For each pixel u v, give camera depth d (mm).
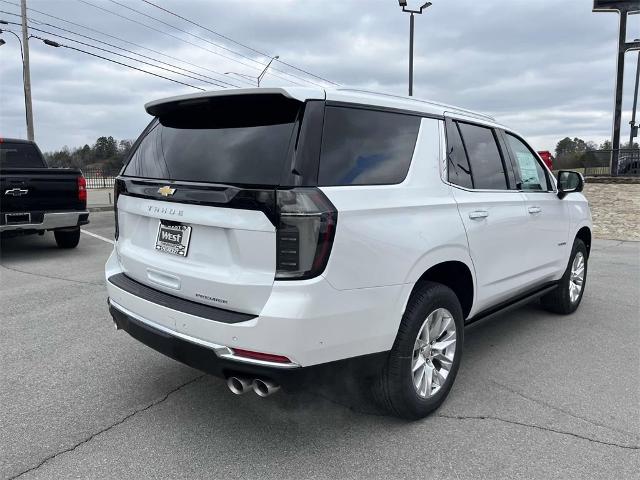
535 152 4855
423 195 3221
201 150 3049
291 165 2604
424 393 3307
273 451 2979
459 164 3660
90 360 4289
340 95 2896
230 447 3018
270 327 2547
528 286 4609
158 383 3861
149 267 3211
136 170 3512
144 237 3344
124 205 3490
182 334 2879
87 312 5617
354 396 3666
